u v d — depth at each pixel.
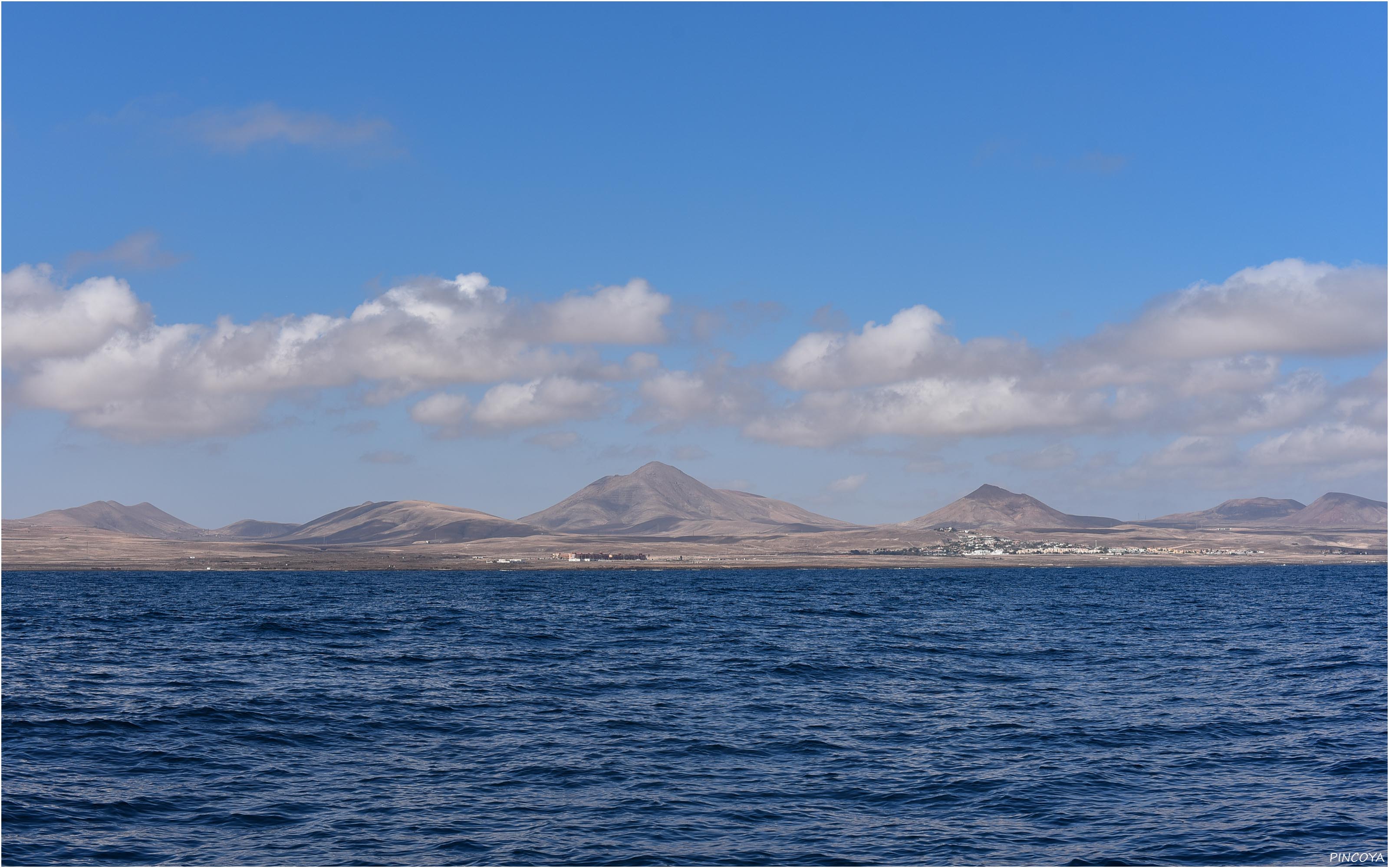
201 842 30.73
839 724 48.59
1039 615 130.25
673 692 59.09
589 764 40.34
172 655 78.06
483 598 191.75
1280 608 148.38
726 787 36.97
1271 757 41.09
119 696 55.75
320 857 29.47
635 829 32.03
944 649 84.06
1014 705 53.81
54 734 44.78
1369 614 131.38
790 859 29.50
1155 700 55.38
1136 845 30.64
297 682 62.44
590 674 66.94
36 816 32.88
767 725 48.44
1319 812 33.66
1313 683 61.41
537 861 29.23
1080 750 42.66
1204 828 32.16
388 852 29.95
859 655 79.19
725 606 157.75
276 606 156.75
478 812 33.72
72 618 123.69
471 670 69.06
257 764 40.03
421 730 47.06
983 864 29.11
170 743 43.50
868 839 31.16
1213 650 82.44
